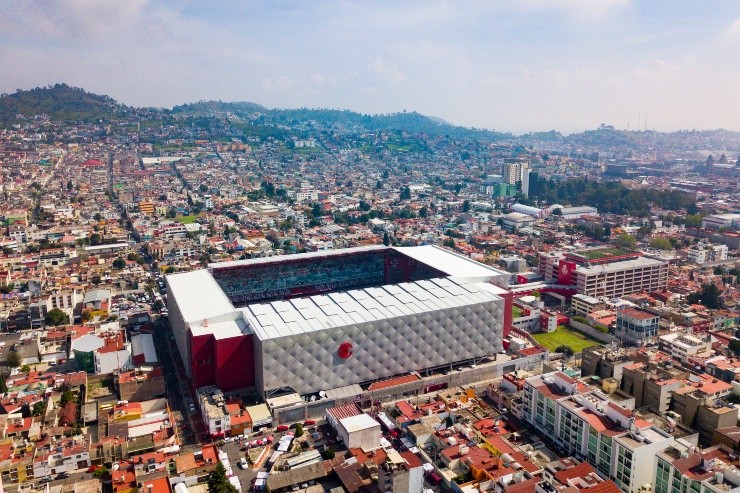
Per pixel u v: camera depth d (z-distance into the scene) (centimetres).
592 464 19088
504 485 16900
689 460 16912
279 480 18450
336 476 18950
